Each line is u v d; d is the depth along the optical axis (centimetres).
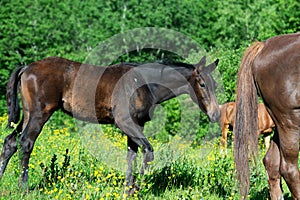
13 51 2198
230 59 1590
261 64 690
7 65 2175
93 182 833
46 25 2320
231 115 1514
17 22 2289
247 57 714
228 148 1495
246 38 2381
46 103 920
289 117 674
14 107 907
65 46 2320
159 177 902
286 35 688
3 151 897
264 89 692
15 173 897
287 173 682
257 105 710
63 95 939
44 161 990
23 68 929
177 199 771
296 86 660
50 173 844
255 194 844
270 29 2339
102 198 704
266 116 1432
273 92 680
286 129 681
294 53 660
